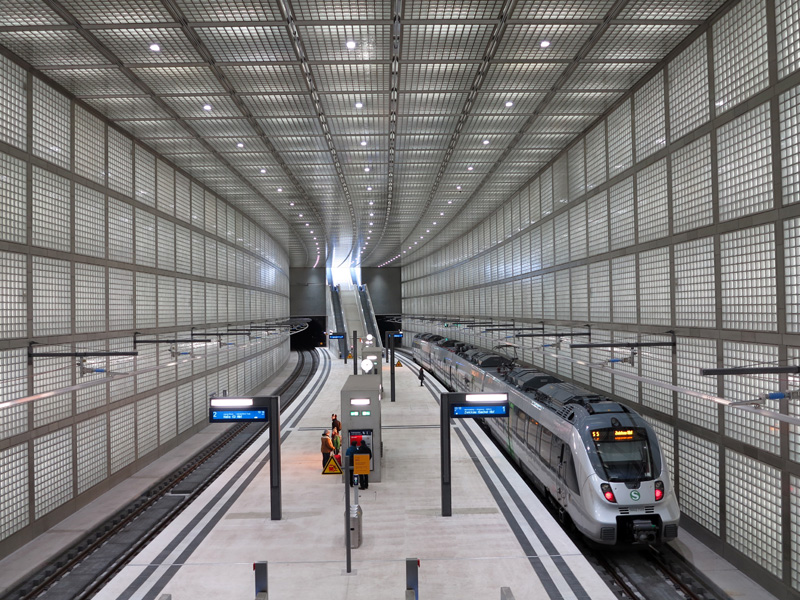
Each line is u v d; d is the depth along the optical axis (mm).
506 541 10430
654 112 13242
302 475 15016
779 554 9398
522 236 25406
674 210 12547
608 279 16203
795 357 8961
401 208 30219
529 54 12148
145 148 17734
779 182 9242
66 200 13172
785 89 9023
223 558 9867
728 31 10367
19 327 11414
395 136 17734
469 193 26766
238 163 20312
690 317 12016
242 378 29281
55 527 12312
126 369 16078
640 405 14398
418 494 13188
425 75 13156
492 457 16375
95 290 14438
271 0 9719
